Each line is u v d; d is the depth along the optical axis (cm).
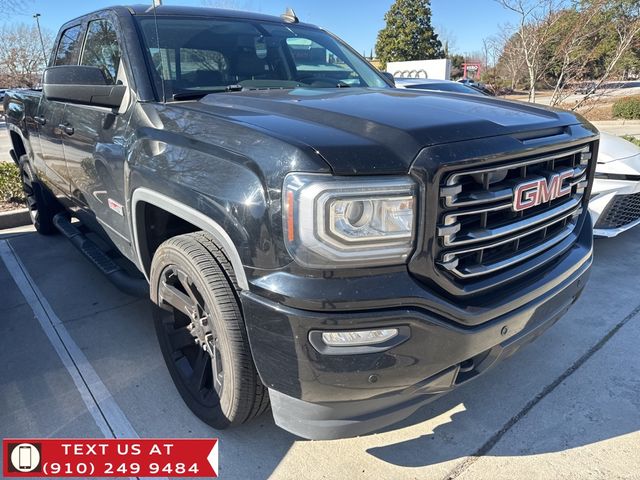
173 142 223
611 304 379
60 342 330
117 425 253
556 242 233
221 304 207
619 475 221
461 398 274
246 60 314
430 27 4288
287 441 242
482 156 180
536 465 227
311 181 166
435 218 174
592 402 269
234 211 185
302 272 171
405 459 231
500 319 200
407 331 177
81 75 264
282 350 179
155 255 250
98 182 311
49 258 483
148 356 313
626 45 902
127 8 310
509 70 1171
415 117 197
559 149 215
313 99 238
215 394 236
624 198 464
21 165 533
